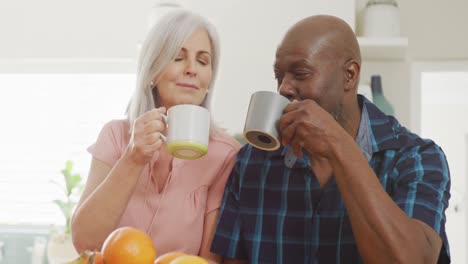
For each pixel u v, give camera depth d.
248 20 2.29
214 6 2.31
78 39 2.78
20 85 2.94
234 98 2.26
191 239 1.35
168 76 1.36
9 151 2.95
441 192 1.10
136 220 1.37
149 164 1.40
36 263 2.62
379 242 0.96
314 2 2.26
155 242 1.35
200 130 1.11
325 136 0.99
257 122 1.04
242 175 1.33
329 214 1.22
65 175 2.64
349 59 1.18
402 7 2.55
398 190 1.14
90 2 2.78
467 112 4.86
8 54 2.82
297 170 1.27
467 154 4.91
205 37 1.38
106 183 1.23
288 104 1.05
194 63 1.36
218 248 1.31
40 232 2.80
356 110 1.24
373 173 0.99
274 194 1.29
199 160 1.41
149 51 1.37
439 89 4.61
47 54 2.80
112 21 2.76
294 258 1.24
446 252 1.05
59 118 2.93
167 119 1.14
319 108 1.02
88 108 2.91
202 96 1.39
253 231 1.29
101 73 2.84
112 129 1.47
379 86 2.31
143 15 2.74
